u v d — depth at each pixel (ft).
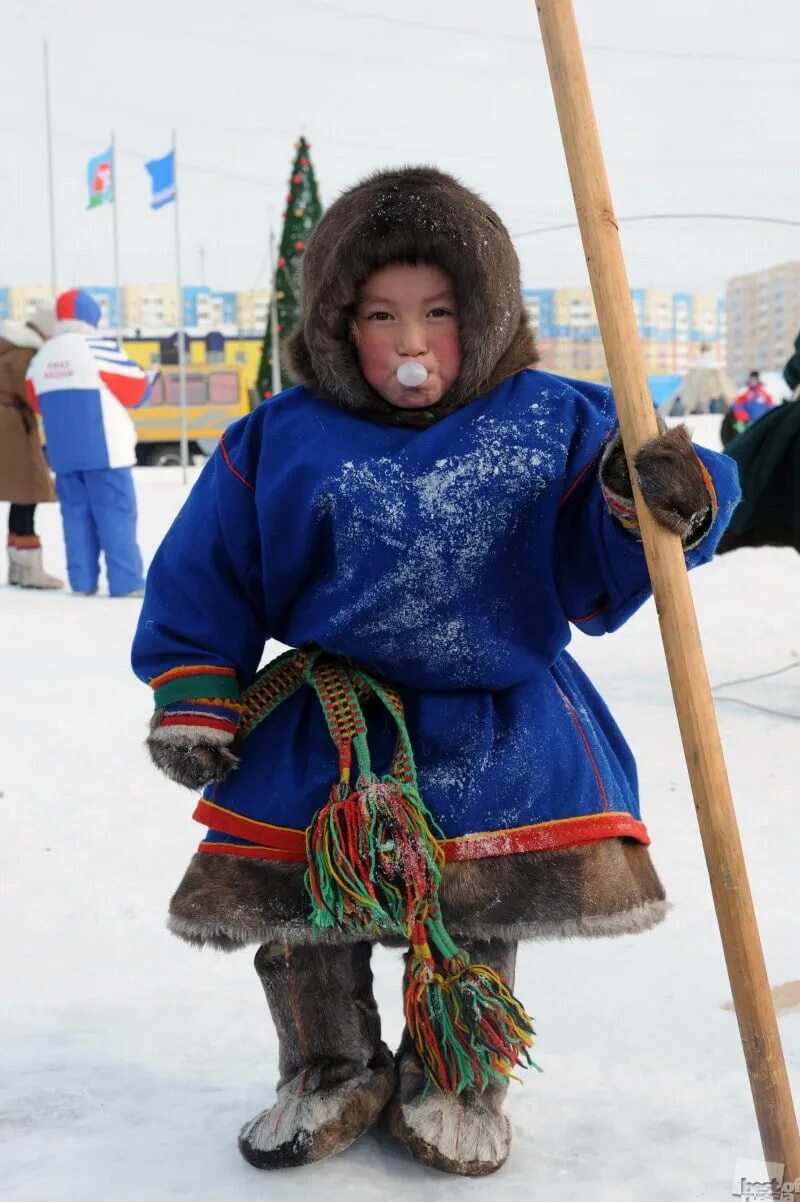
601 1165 6.87
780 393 93.91
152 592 7.19
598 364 233.55
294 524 6.95
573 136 6.40
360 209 6.82
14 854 12.49
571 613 7.24
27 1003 9.20
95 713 18.49
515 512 6.82
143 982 9.58
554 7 6.41
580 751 7.06
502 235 6.98
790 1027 8.36
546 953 9.91
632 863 7.04
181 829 13.24
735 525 17.79
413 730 6.95
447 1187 6.68
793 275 296.51
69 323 30.07
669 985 9.25
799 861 11.68
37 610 28.86
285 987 7.17
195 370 105.29
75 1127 7.47
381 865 6.64
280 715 7.20
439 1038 6.76
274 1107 7.02
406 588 6.81
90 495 30.58
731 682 19.71
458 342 6.94
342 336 6.96
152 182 85.35
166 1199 6.63
